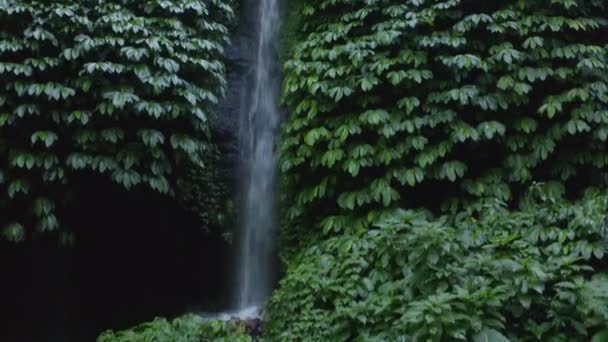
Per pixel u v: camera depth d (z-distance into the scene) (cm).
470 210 508
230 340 480
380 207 534
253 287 662
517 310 361
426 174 521
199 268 683
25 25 513
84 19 516
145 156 532
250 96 725
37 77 516
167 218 648
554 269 375
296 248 610
